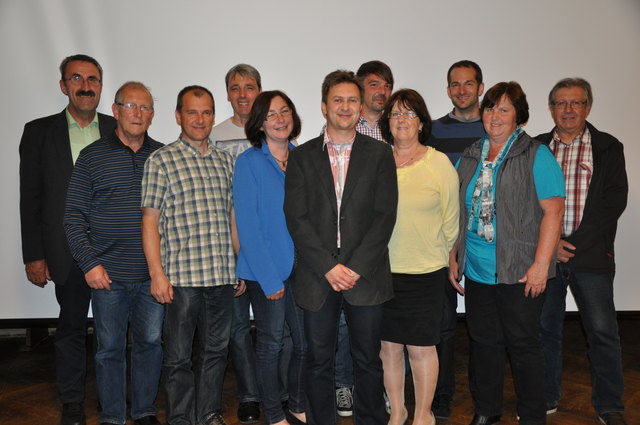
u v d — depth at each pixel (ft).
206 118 7.32
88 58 8.52
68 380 8.24
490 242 7.25
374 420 7.03
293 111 7.38
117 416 7.79
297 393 7.61
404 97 7.09
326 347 6.95
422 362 7.38
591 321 7.96
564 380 9.80
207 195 7.36
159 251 7.29
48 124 8.49
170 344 7.47
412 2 10.98
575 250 7.82
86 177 7.50
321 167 6.80
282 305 7.41
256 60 10.97
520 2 10.99
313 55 11.01
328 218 6.70
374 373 6.96
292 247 7.22
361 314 6.79
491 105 7.14
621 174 7.91
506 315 7.29
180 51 10.84
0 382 10.01
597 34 11.03
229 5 10.83
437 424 8.17
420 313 7.11
